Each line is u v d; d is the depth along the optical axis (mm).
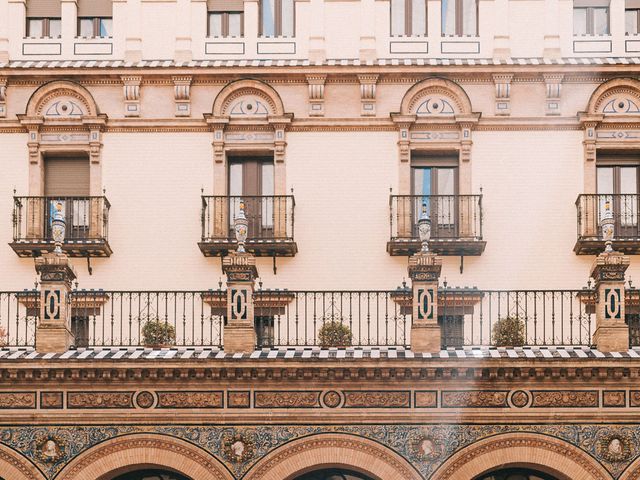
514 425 34062
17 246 39344
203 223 39750
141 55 40688
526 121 40156
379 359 34000
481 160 40062
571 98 40281
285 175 40094
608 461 33906
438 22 40844
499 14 40781
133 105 40406
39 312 36875
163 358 34156
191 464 34156
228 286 35125
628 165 40375
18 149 40281
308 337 39344
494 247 39719
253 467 34062
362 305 39500
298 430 34219
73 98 40500
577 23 40938
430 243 39219
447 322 39281
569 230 39781
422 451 34062
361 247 39812
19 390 34406
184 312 36344
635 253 39625
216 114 40188
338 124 40250
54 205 37656
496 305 39312
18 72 40250
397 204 39781
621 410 34031
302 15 40875
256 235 39938
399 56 40750
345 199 40031
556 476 34469
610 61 40125
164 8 41000
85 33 41156
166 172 40188
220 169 40156
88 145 40281
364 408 34219
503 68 40094
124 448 34250
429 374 34094
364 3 40875
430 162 40438
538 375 34062
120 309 38531
